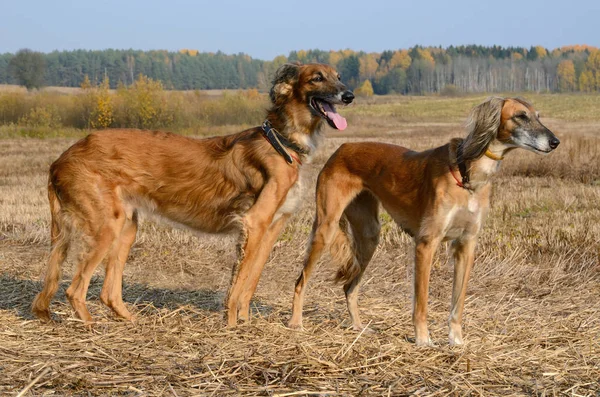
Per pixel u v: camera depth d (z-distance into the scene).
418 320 5.28
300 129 5.77
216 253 8.97
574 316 6.08
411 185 5.59
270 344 5.04
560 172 16.62
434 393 4.23
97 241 5.64
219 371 4.45
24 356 4.63
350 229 6.05
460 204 5.21
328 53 169.38
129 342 5.09
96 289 6.99
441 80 147.38
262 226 5.66
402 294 7.01
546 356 4.99
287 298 6.88
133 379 4.26
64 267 8.01
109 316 5.94
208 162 5.83
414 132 42.12
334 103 5.61
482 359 4.87
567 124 48.47
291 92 5.74
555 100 86.69
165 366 4.54
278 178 5.65
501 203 12.22
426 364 4.75
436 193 5.25
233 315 5.64
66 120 45.44
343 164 6.10
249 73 134.62
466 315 6.17
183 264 8.38
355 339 5.16
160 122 45.28
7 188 15.40
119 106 44.72
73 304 5.62
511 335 5.50
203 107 48.78
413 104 88.06
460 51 173.62
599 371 4.71
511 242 8.79
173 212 5.95
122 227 5.75
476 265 8.02
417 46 168.88
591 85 140.62
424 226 5.31
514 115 5.09
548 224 9.88
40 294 5.59
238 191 5.80
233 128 45.84
